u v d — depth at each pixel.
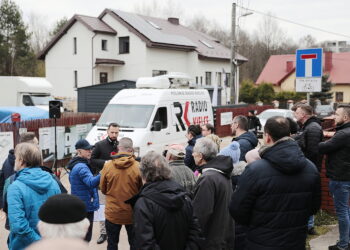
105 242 6.98
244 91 51.09
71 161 5.69
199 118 14.16
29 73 53.41
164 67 38.00
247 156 4.72
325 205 7.55
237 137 6.09
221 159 4.38
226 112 25.92
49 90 26.23
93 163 7.63
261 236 3.55
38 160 4.00
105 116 12.48
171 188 3.62
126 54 37.34
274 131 3.57
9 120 15.78
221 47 45.28
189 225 3.71
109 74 38.22
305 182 3.57
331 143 5.56
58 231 2.23
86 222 2.37
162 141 12.13
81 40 37.50
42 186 3.86
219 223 4.27
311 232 6.56
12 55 51.41
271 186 3.48
